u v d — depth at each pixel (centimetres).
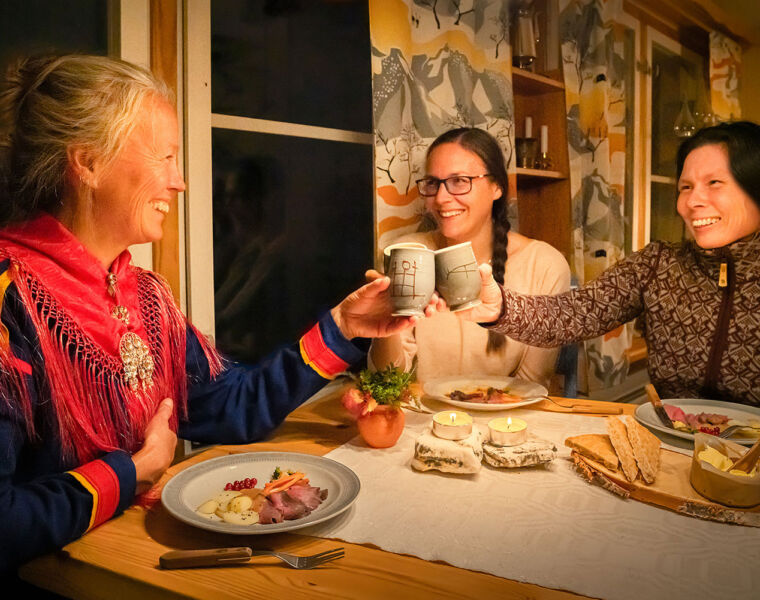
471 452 104
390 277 110
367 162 231
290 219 229
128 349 106
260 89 215
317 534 86
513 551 81
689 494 94
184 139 163
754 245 150
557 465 111
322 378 125
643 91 368
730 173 146
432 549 82
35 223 99
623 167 331
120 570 78
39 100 95
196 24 162
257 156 219
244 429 124
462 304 114
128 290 111
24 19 138
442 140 190
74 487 86
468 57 226
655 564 78
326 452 118
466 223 191
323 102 229
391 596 72
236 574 76
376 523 89
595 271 318
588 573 76
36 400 93
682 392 165
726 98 423
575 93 304
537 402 146
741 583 74
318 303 236
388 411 118
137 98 97
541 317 162
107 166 97
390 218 203
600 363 319
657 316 168
